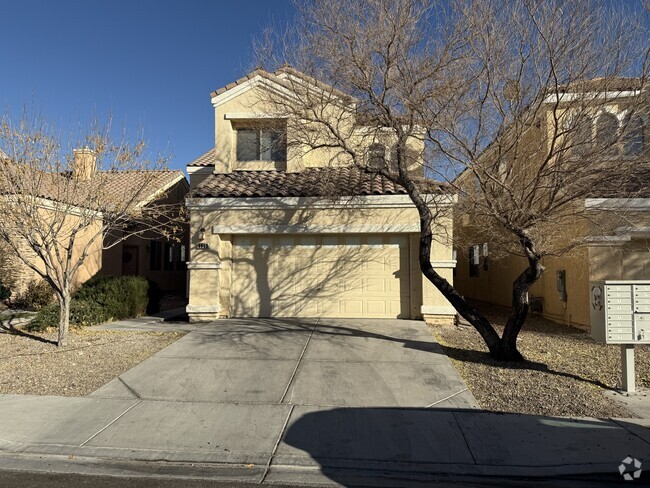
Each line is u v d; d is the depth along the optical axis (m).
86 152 10.05
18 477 4.48
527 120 7.78
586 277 11.19
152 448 5.02
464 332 10.63
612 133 7.39
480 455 4.84
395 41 8.65
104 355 8.52
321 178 12.63
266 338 9.58
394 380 7.08
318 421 5.66
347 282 11.95
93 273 17.42
